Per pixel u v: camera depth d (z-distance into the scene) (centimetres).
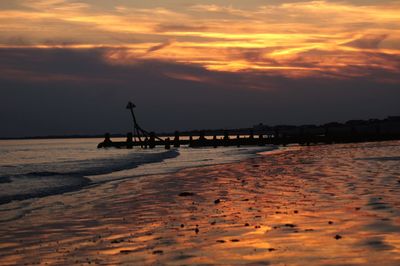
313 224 1127
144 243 1005
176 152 5856
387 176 2095
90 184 2256
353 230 1041
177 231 1116
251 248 925
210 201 1599
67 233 1141
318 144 7700
